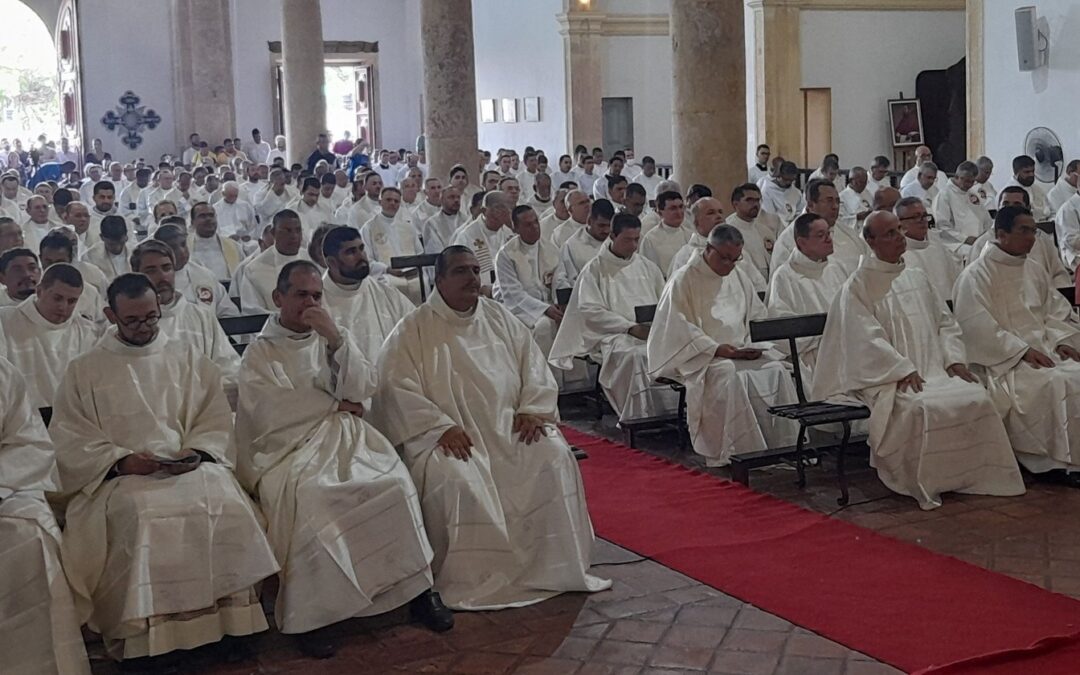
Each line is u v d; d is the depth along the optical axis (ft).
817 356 23.39
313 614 16.24
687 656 15.64
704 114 35.50
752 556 19.19
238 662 16.22
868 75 71.87
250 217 55.72
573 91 81.66
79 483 16.38
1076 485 22.57
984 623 16.07
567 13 80.64
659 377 25.13
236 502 16.26
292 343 18.04
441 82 46.14
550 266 33.68
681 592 17.88
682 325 24.62
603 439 27.20
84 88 95.35
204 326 22.15
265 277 28.91
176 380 17.57
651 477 23.93
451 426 18.02
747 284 26.37
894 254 22.81
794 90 69.82
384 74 107.04
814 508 21.79
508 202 36.24
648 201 43.57
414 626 17.17
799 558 19.02
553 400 18.95
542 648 16.16
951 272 31.19
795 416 22.21
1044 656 14.78
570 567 17.84
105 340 17.31
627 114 83.82
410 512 16.92
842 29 71.00
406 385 18.29
